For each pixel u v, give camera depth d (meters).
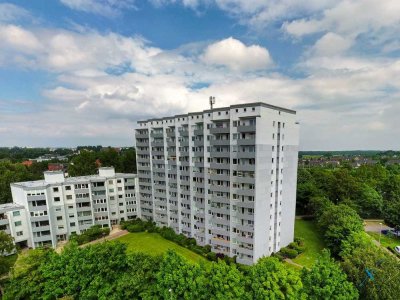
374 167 106.12
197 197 59.06
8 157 171.88
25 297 33.00
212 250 55.09
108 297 31.14
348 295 30.67
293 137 56.53
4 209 56.09
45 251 38.28
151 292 31.50
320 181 90.50
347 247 45.09
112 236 67.19
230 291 30.33
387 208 67.94
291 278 31.59
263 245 50.34
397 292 30.33
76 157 101.31
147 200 75.19
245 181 47.88
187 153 60.75
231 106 49.50
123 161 103.06
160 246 59.38
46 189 60.25
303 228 71.00
